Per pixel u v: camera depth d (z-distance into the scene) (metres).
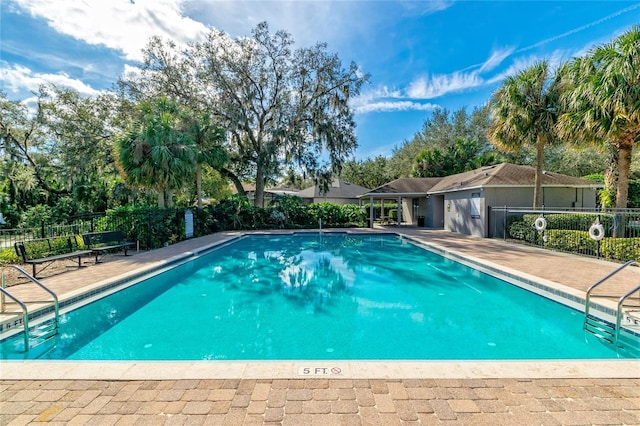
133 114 19.31
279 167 23.09
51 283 6.54
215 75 20.42
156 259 9.48
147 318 5.62
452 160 29.91
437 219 21.89
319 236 18.08
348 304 6.32
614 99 8.61
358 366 3.05
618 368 3.00
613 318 4.74
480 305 6.23
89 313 5.93
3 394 2.64
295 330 5.09
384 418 2.32
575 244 10.20
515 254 10.17
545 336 4.85
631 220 9.67
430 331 5.04
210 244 13.20
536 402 2.51
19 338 4.53
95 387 2.73
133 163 13.02
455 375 2.89
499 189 15.38
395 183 24.00
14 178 21.20
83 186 19.52
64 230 12.34
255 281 8.14
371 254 12.15
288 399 2.55
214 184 26.22
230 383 2.77
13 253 8.81
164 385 2.75
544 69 12.48
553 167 27.42
